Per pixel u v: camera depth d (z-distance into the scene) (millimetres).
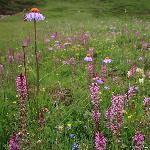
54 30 25719
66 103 8727
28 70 12156
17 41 21828
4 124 7445
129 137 6801
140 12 56938
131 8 59312
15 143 5215
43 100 8523
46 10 61125
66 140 6645
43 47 17422
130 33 19016
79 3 64750
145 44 14391
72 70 11977
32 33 25469
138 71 10203
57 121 7324
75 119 7863
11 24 41438
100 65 12641
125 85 9641
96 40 17969
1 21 51469
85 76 11031
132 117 7430
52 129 7102
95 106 6508
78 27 28391
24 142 6148
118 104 5918
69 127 7133
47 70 12430
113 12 56875
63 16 54750
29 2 68875
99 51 14930
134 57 13500
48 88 9938
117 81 10258
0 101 8602
